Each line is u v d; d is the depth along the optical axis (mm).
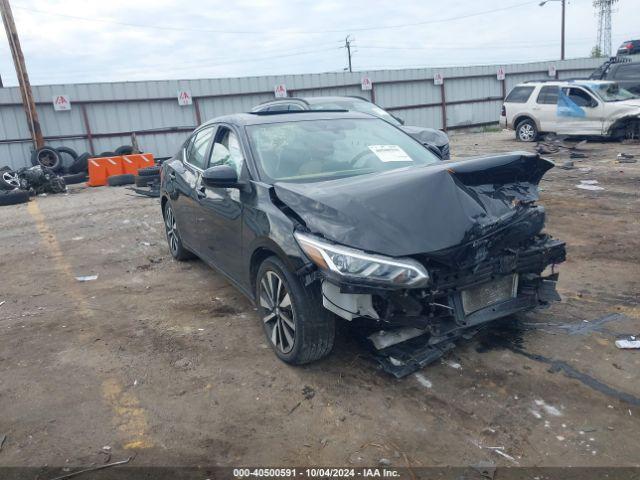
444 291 3266
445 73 25922
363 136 4727
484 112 27578
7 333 4691
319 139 4543
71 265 6805
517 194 3688
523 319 4266
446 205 3254
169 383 3678
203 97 20766
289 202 3584
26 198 13023
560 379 3420
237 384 3605
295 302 3463
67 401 3518
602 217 7332
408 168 4039
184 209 5668
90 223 9508
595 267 5402
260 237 3738
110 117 19406
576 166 11875
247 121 4699
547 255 3656
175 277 6023
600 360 3613
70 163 18438
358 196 3307
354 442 2955
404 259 3029
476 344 3918
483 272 3355
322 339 3510
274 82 22062
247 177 4141
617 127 15227
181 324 4668
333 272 3051
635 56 27062
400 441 2939
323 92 23219
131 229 8766
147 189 13594
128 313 5012
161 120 20250
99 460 2912
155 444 3029
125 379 3766
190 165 5637
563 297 4676
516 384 3391
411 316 3199
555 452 2779
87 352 4219
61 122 18688
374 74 24109
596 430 2926
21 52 17156
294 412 3254
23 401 3543
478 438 2924
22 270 6711
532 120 17406
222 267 4812
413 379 3514
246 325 4555
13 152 18125
